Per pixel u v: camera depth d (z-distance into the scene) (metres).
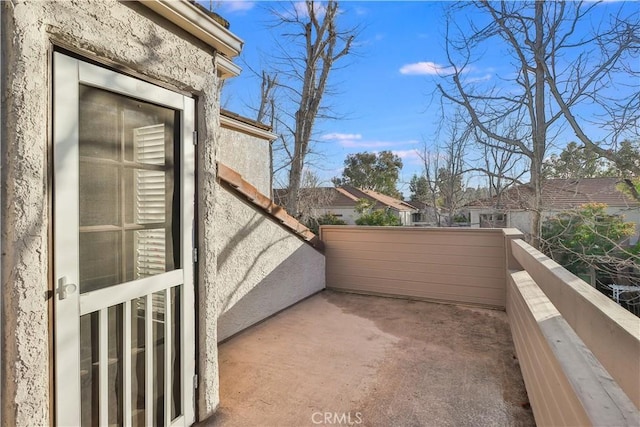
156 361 2.04
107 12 1.67
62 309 1.50
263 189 6.92
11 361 1.31
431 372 3.11
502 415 2.44
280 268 4.97
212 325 2.43
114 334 1.79
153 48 1.94
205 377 2.37
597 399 1.17
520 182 7.05
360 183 31.73
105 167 1.74
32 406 1.37
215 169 2.46
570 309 1.56
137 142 1.92
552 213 5.91
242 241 4.15
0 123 1.29
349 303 5.45
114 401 1.78
